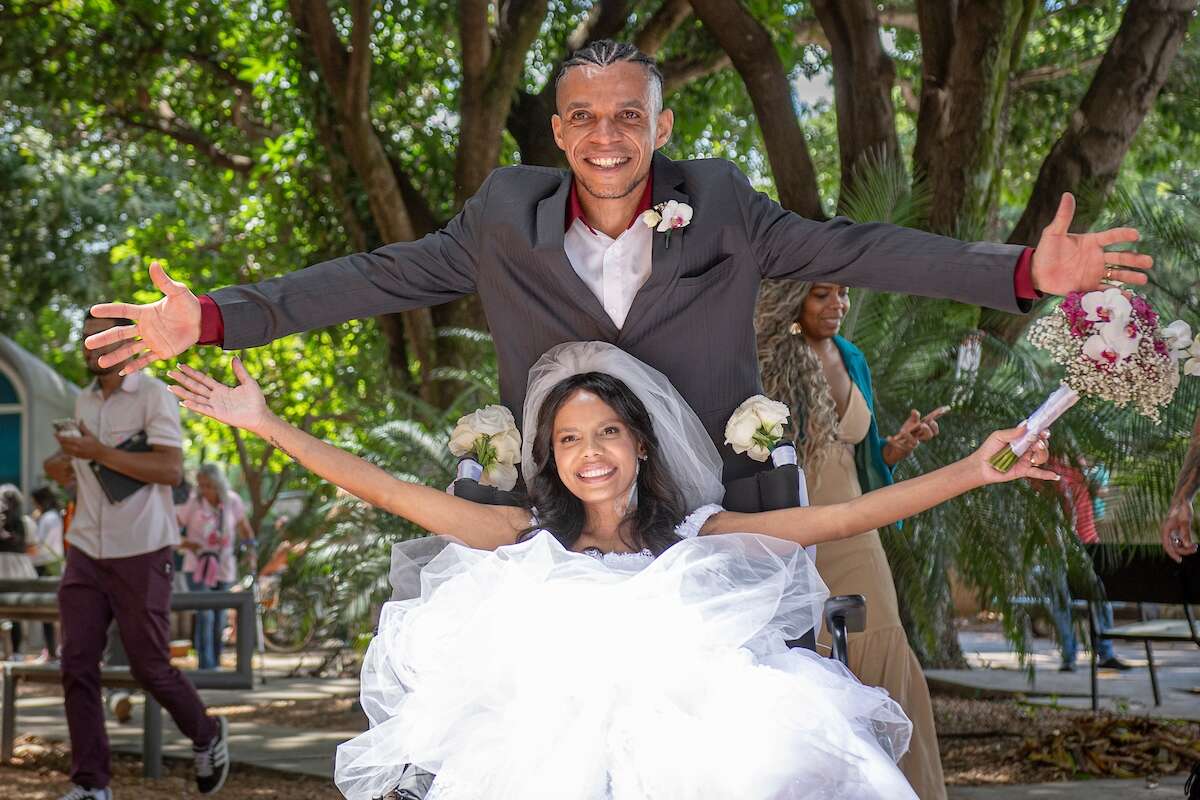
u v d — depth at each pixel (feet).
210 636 42.22
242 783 23.09
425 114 48.11
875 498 11.23
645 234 11.88
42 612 24.29
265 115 49.37
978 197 30.71
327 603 30.17
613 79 11.41
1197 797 12.37
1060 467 24.34
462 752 9.94
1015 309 11.01
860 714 10.27
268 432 11.50
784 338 15.84
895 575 24.54
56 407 67.62
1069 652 34.60
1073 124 29.81
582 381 11.51
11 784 23.04
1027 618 25.36
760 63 32.73
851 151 31.48
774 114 32.76
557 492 11.87
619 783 9.61
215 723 21.72
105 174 70.79
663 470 11.71
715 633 10.38
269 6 46.24
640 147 11.50
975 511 24.30
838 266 11.62
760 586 10.57
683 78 45.60
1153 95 29.58
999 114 31.01
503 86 40.52
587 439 11.48
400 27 45.96
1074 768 21.79
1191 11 29.58
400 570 11.46
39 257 70.08
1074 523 25.05
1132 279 10.59
